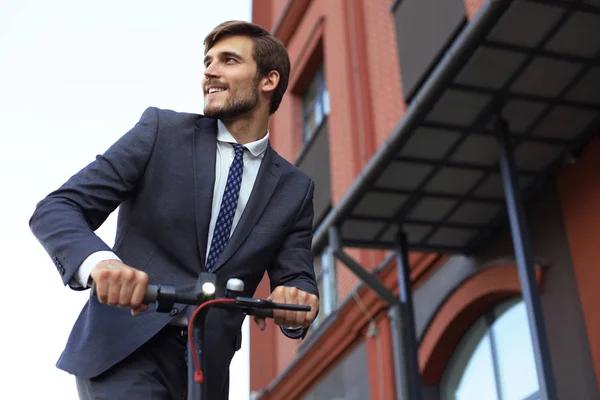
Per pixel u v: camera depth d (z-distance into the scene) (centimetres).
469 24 557
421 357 872
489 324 798
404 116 636
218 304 189
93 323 231
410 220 764
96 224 237
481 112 631
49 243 215
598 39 574
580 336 647
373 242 799
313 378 1116
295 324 235
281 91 276
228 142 260
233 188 252
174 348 232
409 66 901
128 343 224
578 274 661
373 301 990
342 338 1059
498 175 709
